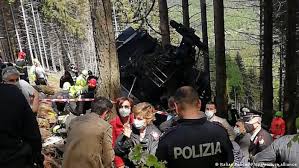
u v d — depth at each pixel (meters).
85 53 70.12
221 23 16.84
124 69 12.22
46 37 67.69
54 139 6.97
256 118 5.47
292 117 14.76
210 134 3.54
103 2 7.98
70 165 4.78
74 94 12.89
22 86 7.26
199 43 12.23
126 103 6.01
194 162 3.53
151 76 11.78
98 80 8.21
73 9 67.75
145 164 3.72
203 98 12.38
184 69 11.95
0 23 50.31
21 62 16.38
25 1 63.00
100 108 5.03
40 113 9.84
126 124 5.47
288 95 16.17
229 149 3.62
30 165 3.86
